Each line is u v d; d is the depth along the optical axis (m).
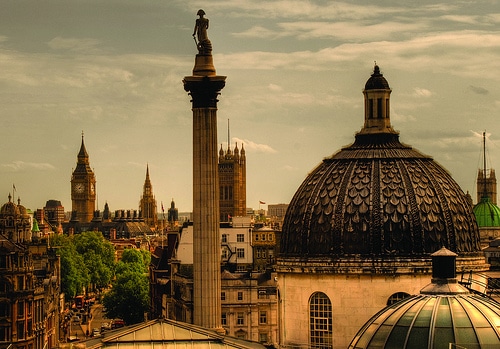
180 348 135.25
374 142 161.25
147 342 135.50
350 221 154.00
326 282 153.38
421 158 159.50
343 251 153.25
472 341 108.00
